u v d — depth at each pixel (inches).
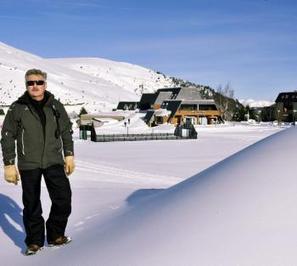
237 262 100.7
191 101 3129.9
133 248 126.1
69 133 163.9
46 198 277.9
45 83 157.4
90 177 535.8
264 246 104.5
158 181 530.6
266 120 4471.0
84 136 1807.3
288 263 96.4
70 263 132.7
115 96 7741.1
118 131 2365.9
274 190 133.9
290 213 117.8
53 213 160.9
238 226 117.4
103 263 122.3
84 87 7701.8
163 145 1456.7
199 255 107.7
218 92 4384.8
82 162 832.9
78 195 294.4
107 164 809.5
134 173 645.3
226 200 138.0
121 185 401.1
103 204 245.1
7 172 156.3
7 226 204.8
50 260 144.0
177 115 3090.6
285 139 207.6
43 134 155.6
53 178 158.4
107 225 173.3
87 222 198.2
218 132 2335.1
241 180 153.0
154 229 136.6
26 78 154.3
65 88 6968.5
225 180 161.0
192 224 128.3
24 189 156.8
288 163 157.9
